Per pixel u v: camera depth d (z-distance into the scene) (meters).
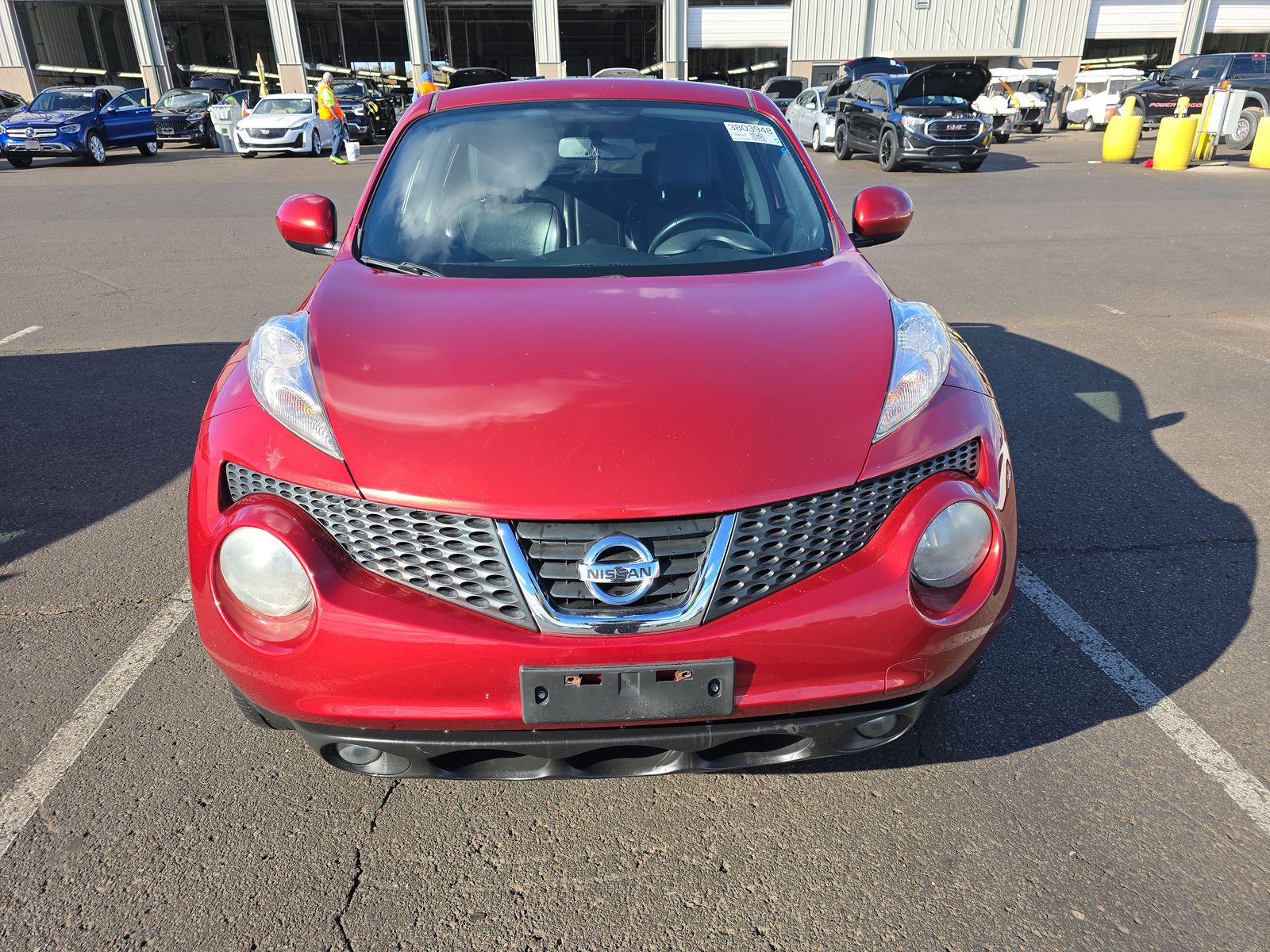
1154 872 1.96
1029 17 32.06
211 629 1.84
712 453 1.78
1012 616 2.93
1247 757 2.30
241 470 1.90
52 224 10.81
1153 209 11.09
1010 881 1.95
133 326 6.46
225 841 2.06
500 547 1.73
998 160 17.66
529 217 2.77
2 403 4.94
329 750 1.90
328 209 3.03
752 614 1.75
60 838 2.06
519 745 1.80
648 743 1.80
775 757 1.91
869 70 19.61
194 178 15.77
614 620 1.72
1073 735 2.39
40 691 2.58
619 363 1.97
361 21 40.81
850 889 1.94
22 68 31.91
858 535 1.83
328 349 2.08
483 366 1.97
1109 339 5.99
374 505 1.78
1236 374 5.26
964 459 1.97
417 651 1.71
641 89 3.26
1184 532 3.46
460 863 2.01
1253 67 19.69
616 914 1.88
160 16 39.47
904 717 1.93
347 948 1.80
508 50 45.56
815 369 2.00
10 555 3.38
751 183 2.95
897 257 8.59
